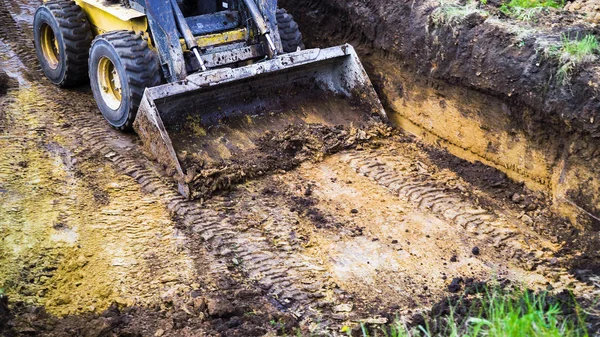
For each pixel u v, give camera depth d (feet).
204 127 21.11
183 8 23.80
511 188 19.63
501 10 21.15
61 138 22.13
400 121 23.52
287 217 18.49
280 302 15.35
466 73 20.26
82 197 19.21
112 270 16.33
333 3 25.31
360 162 21.07
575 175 17.74
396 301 15.42
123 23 22.97
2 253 16.76
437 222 18.29
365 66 24.30
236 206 18.95
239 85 21.53
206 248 17.21
